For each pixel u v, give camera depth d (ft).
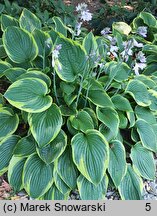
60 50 2.40
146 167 2.41
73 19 3.39
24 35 2.57
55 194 2.21
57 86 2.54
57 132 2.15
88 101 2.48
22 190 2.28
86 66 2.43
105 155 2.16
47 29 3.00
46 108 2.19
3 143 2.31
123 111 2.49
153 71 3.10
